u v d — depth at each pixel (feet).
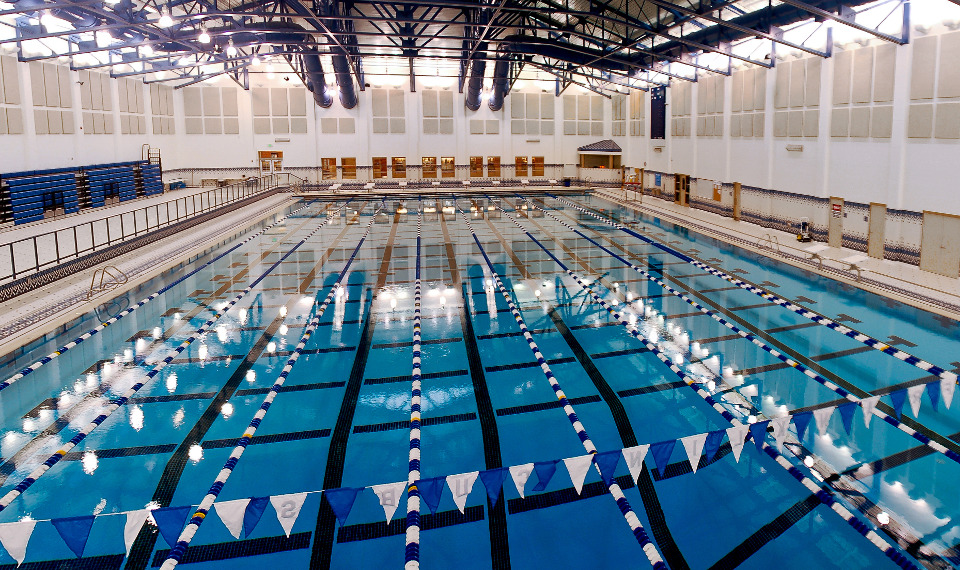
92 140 62.75
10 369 24.40
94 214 57.36
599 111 91.50
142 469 17.81
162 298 34.42
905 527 15.02
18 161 52.19
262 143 84.84
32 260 36.99
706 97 62.28
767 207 53.01
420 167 88.63
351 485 17.11
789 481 17.01
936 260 36.32
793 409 20.97
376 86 85.51
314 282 38.04
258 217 62.69
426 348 27.20
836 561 14.03
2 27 48.83
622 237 52.26
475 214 66.69
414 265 42.45
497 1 39.83
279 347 27.30
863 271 37.55
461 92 87.56
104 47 46.47
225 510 10.94
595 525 15.44
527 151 90.94
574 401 21.99
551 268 41.34
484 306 33.12
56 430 19.89
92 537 14.84
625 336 28.35
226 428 20.21
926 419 20.03
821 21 39.78
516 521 15.58
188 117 82.58
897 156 38.34
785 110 49.39
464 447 19.03
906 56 36.99
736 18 44.09
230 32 45.80
